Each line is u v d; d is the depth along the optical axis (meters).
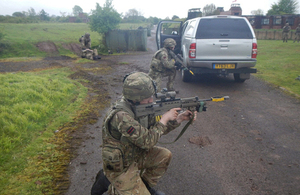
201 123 4.78
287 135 4.22
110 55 17.91
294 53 13.73
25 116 4.45
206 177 3.08
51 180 2.96
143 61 13.41
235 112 5.35
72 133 4.27
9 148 3.54
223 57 6.66
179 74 9.44
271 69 9.67
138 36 19.92
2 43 16.92
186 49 7.38
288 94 6.57
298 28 19.97
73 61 13.62
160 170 2.34
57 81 7.04
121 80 8.58
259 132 4.35
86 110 5.42
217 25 6.69
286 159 3.48
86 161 3.42
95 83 8.11
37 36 20.56
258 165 3.33
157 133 2.00
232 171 3.20
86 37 14.98
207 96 6.53
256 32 25.55
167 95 2.18
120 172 2.01
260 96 6.47
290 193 2.77
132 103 2.05
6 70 10.23
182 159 3.50
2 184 2.82
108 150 1.96
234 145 3.89
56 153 3.58
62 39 20.61
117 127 1.90
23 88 5.75
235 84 7.77
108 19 19.39
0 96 5.07
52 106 5.28
